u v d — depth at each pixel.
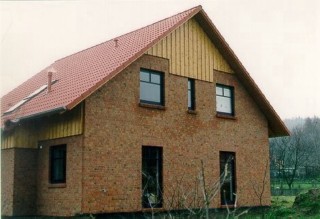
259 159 21.72
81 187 15.05
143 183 16.83
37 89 20.23
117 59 17.31
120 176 16.03
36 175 17.47
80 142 15.36
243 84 21.55
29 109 17.11
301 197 18.17
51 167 16.91
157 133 17.50
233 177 20.45
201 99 19.48
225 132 20.28
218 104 20.48
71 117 15.88
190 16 19.12
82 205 14.95
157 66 17.91
